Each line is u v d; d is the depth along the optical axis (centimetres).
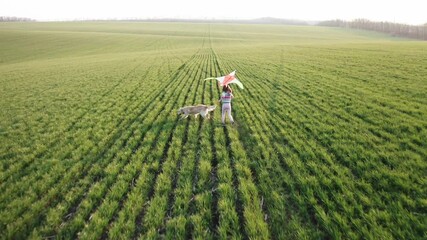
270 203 584
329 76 2102
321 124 1044
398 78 1817
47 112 1471
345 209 535
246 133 1024
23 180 730
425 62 2352
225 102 1112
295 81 2016
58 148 955
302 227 502
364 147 821
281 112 1256
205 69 2969
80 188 675
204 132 1027
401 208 521
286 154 812
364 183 618
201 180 678
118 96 1812
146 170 742
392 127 955
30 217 566
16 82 2592
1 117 1394
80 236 511
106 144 975
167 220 553
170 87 2067
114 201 604
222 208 571
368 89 1587
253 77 2334
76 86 2245
